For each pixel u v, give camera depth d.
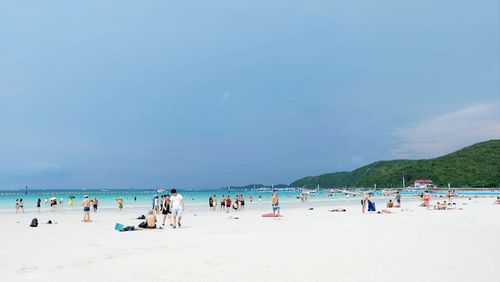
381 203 69.69
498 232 18.88
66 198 109.44
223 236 18.41
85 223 28.25
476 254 12.75
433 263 11.31
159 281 9.55
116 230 22.20
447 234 18.11
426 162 194.00
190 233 19.89
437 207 43.06
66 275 10.40
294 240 16.61
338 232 19.42
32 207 60.34
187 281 9.52
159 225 24.94
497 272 10.12
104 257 13.02
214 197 47.00
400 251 13.41
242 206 50.09
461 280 9.31
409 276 9.76
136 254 13.53
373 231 19.64
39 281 9.78
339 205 60.88
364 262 11.55
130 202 81.81
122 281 9.61
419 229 20.39
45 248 15.27
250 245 15.29
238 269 10.81
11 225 26.97
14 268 11.40
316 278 9.66
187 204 69.50
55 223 28.09
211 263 11.70
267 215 33.09
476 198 86.88
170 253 13.62
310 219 28.89
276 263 11.57
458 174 169.00
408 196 122.06
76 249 14.88
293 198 115.69
